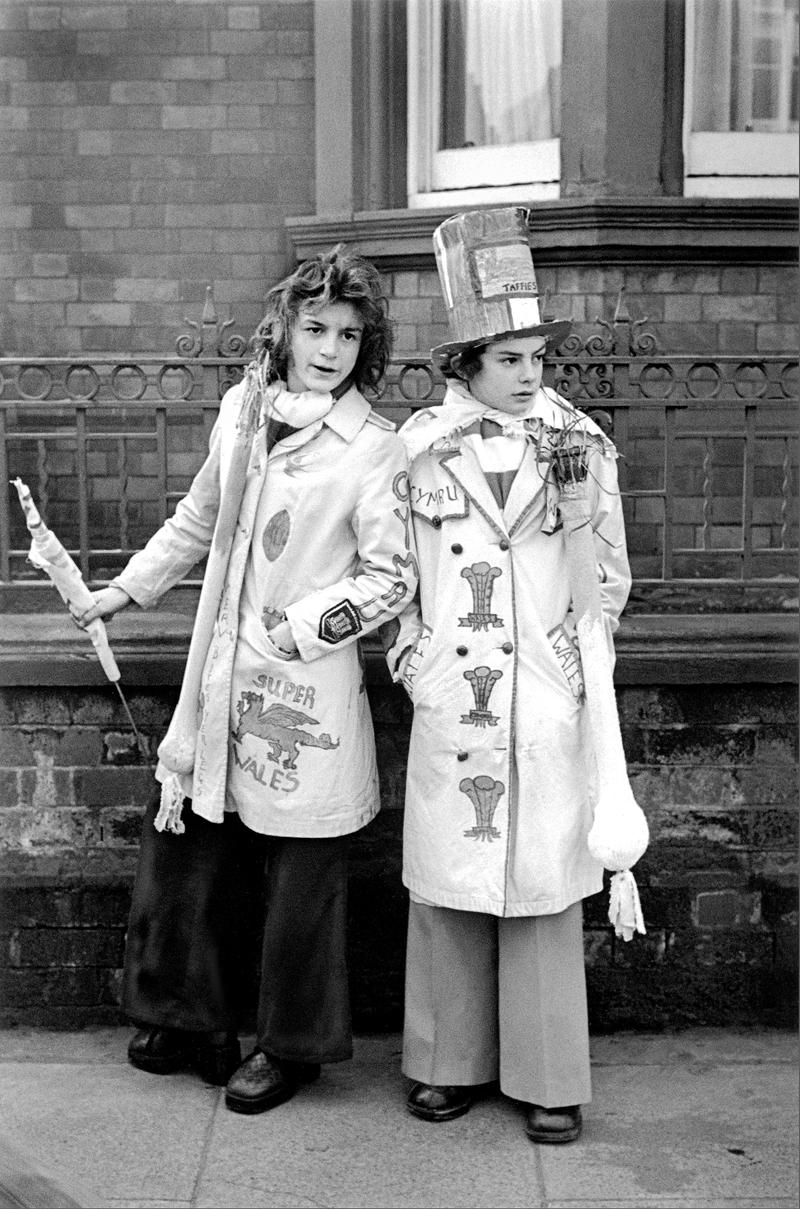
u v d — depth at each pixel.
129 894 3.07
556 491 2.61
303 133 4.18
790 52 3.98
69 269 4.25
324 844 2.69
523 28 4.10
